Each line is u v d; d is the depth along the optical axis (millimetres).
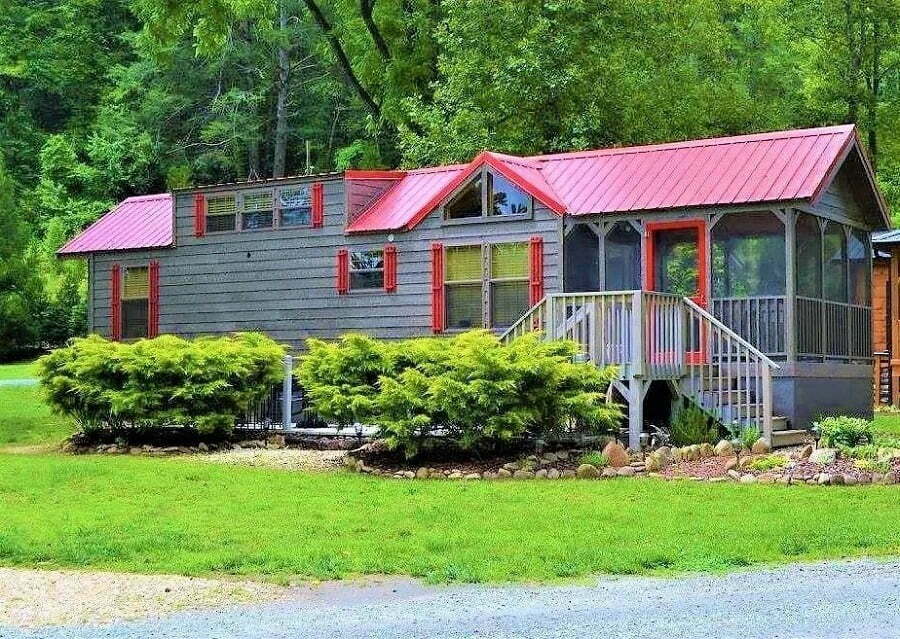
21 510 15359
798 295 21969
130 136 59094
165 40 33844
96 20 65438
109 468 18844
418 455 19641
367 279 25578
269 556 12266
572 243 23312
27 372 38156
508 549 12461
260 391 23406
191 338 27781
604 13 35500
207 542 13070
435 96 37188
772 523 13656
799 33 37031
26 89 63594
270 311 26766
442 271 24547
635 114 35500
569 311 21484
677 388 20906
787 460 18062
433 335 24562
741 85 41500
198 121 59906
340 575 11484
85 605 10375
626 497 15781
